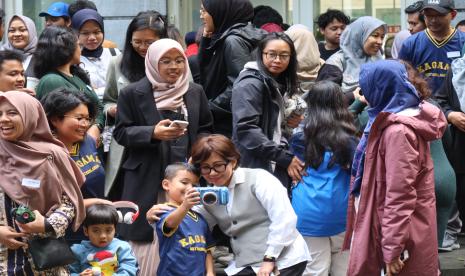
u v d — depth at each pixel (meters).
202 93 8.09
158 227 7.12
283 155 7.82
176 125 7.55
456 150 9.53
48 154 6.42
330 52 11.22
